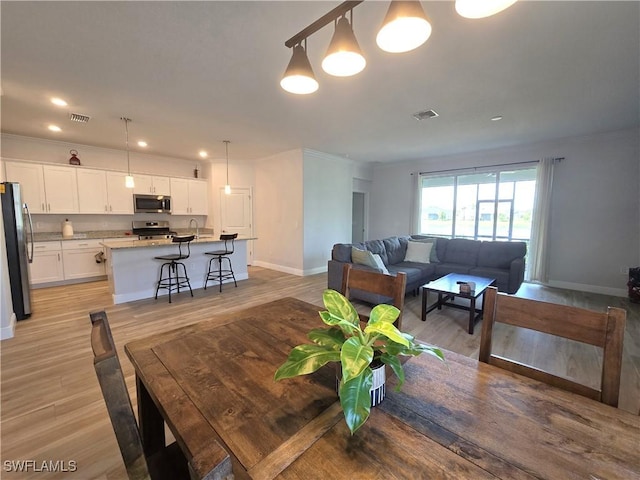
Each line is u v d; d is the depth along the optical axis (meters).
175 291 4.61
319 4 1.74
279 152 5.97
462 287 3.26
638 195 4.36
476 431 0.74
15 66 2.44
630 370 2.42
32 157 4.82
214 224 6.72
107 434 1.69
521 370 1.08
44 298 4.21
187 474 1.06
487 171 5.78
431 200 6.73
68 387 2.13
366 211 7.68
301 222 5.83
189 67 2.46
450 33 2.01
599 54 2.27
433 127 4.17
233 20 1.88
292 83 1.48
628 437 0.72
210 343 1.24
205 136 4.64
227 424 0.76
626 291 4.49
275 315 1.57
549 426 0.76
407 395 0.89
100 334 0.85
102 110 3.45
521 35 2.03
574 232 4.87
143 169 6.08
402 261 5.34
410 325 3.39
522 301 1.09
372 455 0.67
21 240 3.38
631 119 3.82
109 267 4.22
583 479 0.61
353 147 5.47
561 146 4.91
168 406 0.84
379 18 1.86
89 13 1.81
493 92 2.96
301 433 0.73
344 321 0.83
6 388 2.11
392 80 2.70
